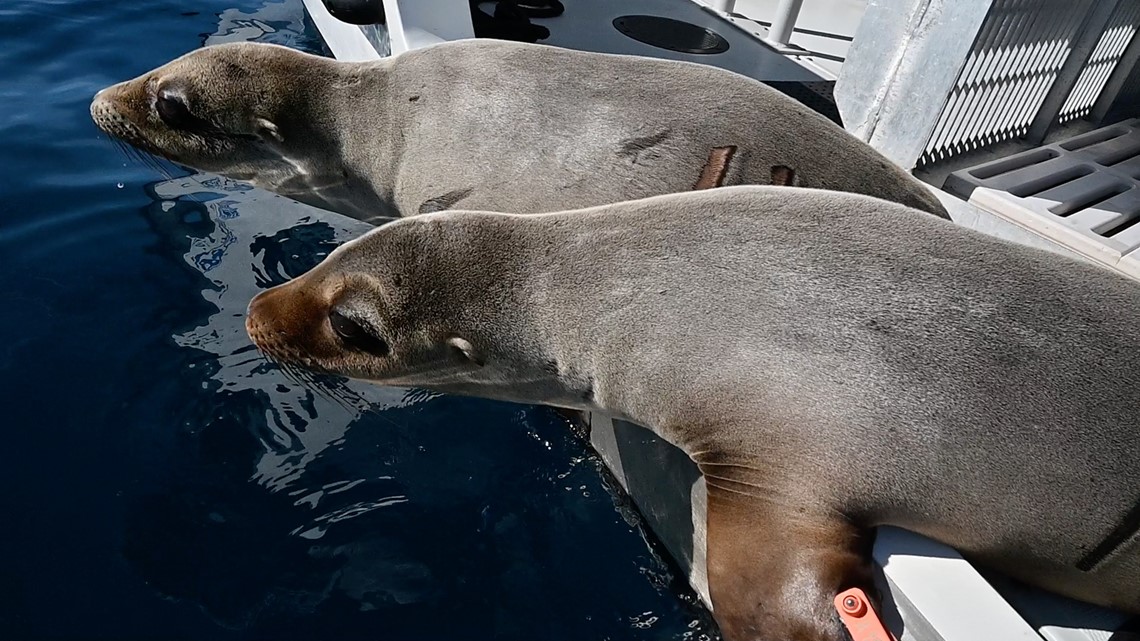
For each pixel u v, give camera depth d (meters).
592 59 0.77
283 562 0.62
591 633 0.61
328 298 0.63
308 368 0.67
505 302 0.59
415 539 0.65
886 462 0.48
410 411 0.76
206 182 1.04
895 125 0.87
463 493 0.69
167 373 0.76
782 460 0.50
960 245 0.51
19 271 0.85
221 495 0.66
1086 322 0.48
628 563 0.66
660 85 0.73
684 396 0.54
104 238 0.92
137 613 0.57
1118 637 0.50
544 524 0.68
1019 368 0.47
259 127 0.87
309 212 1.02
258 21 1.41
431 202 0.80
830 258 0.52
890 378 0.48
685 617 0.63
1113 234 0.78
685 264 0.54
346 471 0.69
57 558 0.60
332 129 0.85
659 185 0.70
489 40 0.81
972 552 0.51
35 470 0.66
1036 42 0.87
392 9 0.93
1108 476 0.46
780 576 0.48
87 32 1.29
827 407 0.49
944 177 0.87
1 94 1.12
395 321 0.61
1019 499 0.47
